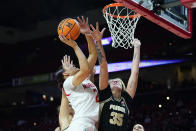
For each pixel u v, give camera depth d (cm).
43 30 1659
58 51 1479
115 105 327
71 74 316
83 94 305
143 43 1091
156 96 1397
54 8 1638
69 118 324
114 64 1077
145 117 1288
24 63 1723
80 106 302
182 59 1076
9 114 1855
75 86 304
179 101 1306
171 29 441
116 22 457
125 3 377
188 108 1248
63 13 1608
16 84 1669
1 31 1800
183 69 1424
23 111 1808
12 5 1717
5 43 1809
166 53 1093
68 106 328
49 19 1672
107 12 459
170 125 1184
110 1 1257
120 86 335
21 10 1731
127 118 334
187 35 462
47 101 1700
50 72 1516
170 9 437
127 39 453
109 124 320
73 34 309
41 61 1581
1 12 1745
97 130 309
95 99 310
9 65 1791
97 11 836
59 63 1473
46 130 1502
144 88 1449
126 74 1057
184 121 1176
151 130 1211
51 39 1563
